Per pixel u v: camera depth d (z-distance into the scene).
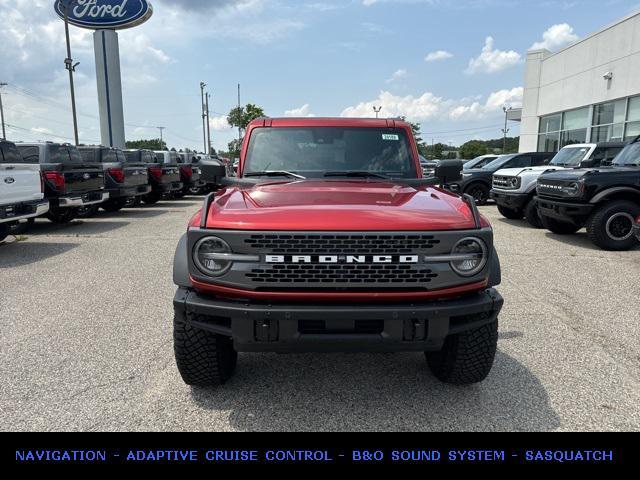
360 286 2.79
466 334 3.19
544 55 25.94
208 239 2.83
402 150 4.37
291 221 2.79
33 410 3.20
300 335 2.79
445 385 3.57
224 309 2.79
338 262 2.77
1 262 7.57
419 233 2.78
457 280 2.85
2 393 3.43
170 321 4.90
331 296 2.78
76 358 4.01
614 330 4.64
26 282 6.39
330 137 4.39
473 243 2.88
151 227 11.31
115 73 35.00
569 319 4.94
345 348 2.84
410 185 3.99
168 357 4.04
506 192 11.45
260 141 4.39
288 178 4.12
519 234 10.19
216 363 3.26
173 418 3.12
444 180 4.25
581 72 21.80
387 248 2.78
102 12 34.06
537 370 3.80
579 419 3.12
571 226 10.04
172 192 19.42
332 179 4.07
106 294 5.84
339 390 3.50
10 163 8.38
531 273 6.80
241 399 3.37
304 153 4.33
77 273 6.87
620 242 8.33
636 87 17.98
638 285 6.19
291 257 2.76
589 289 6.01
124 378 3.66
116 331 4.62
